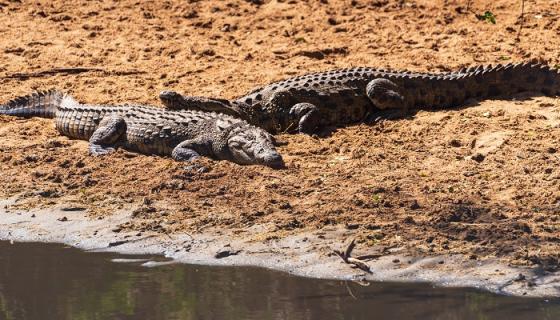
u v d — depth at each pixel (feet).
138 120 157.28
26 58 209.46
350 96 163.94
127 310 99.86
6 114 179.32
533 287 102.89
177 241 120.78
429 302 99.81
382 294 102.42
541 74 172.14
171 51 209.46
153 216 128.57
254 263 113.19
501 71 171.22
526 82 172.45
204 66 199.62
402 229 118.32
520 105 165.37
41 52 212.23
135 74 198.49
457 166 141.28
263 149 144.36
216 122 151.94
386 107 164.76
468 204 125.59
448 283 105.09
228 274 110.22
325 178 138.41
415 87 166.71
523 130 152.87
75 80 196.34
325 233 118.93
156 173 144.36
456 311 97.14
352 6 229.86
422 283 105.29
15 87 194.18
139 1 241.55
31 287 107.86
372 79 166.09
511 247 111.86
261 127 162.71
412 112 165.89
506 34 206.69
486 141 149.48
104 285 107.86
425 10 224.94
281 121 162.30
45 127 173.58
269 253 115.14
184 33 220.84
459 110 165.27
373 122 163.53
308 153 149.79
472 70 171.42
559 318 94.53
